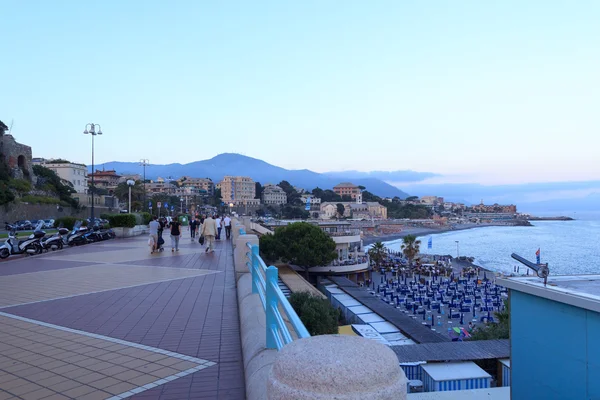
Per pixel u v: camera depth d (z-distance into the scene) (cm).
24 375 480
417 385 1577
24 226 4766
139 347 580
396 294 5581
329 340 166
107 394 428
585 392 414
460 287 6462
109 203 8556
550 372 464
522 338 517
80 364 514
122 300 898
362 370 137
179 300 895
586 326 415
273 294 423
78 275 1257
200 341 607
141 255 1833
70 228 3269
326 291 4403
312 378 136
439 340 2617
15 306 847
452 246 15250
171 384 452
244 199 18650
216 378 468
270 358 401
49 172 7888
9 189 5431
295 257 4197
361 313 3384
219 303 865
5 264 1564
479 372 1573
